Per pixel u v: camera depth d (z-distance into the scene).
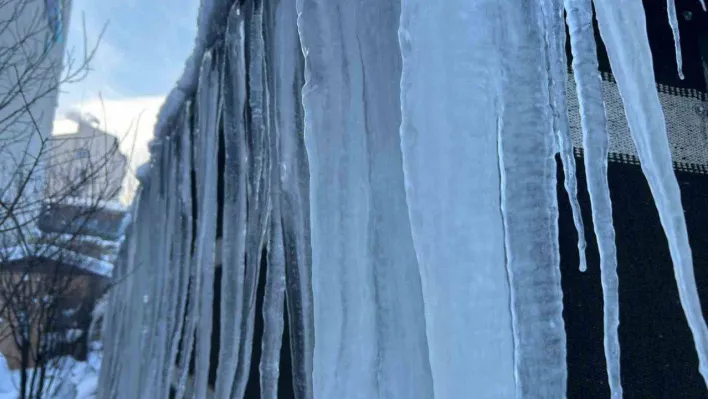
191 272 3.64
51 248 6.54
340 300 1.47
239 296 2.71
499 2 1.26
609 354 1.22
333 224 1.52
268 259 2.21
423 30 1.26
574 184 1.35
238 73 2.94
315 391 1.44
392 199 1.46
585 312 2.06
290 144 2.02
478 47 1.21
